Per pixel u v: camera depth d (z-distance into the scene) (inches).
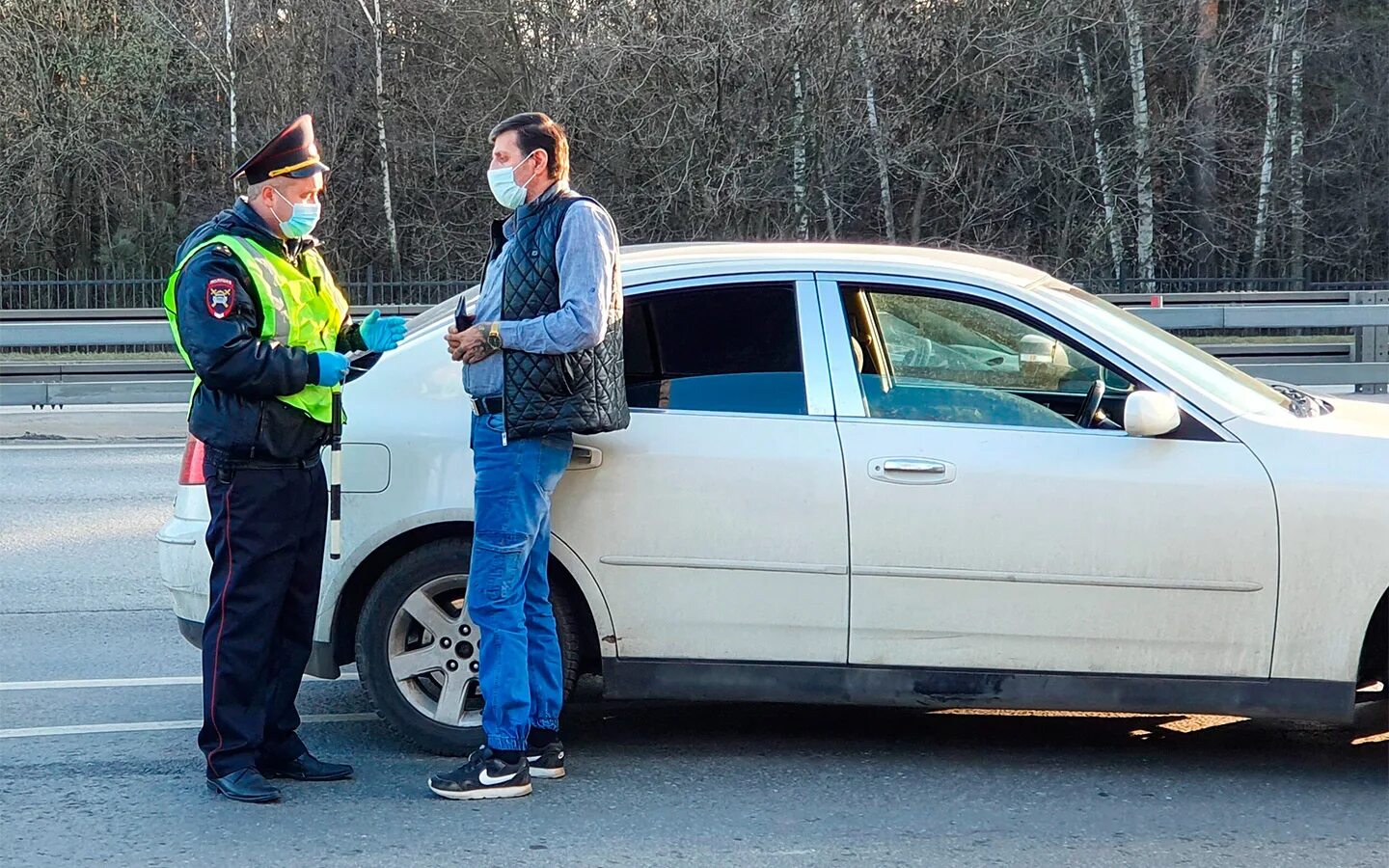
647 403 171.8
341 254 1080.8
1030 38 1019.9
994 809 162.1
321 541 167.8
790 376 171.9
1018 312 172.7
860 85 975.0
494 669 162.1
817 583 167.8
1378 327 569.6
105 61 1121.4
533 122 157.4
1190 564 163.5
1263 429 166.1
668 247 186.4
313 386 159.9
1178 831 155.3
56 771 175.8
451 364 177.2
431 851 149.2
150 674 221.8
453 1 1024.2
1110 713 182.1
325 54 1081.4
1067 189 1097.4
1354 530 161.6
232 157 1083.9
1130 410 162.7
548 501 161.5
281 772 171.0
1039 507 164.9
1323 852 149.5
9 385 517.7
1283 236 1197.7
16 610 263.7
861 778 172.9
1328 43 1154.7
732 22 928.9
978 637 166.9
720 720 197.2
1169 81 1170.0
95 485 401.1
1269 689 164.6
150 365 553.9
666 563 169.2
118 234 1131.3
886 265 175.5
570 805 162.7
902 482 166.2
